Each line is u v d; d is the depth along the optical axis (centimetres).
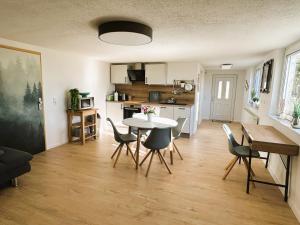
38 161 350
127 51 404
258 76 556
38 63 371
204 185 277
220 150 426
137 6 177
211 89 802
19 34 279
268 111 355
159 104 555
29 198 238
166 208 225
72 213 213
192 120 541
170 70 561
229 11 184
